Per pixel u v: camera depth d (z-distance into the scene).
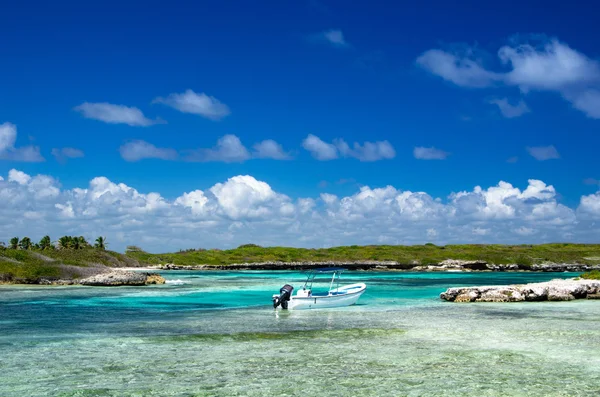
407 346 22.91
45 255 78.75
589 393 15.43
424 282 86.12
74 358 20.30
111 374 17.67
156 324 30.27
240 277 107.69
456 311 37.19
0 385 16.27
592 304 42.19
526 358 20.30
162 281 74.00
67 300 45.56
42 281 63.25
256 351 21.80
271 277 107.75
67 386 16.14
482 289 45.84
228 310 38.41
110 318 33.28
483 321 31.36
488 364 19.25
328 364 19.25
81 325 29.81
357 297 42.44
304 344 23.45
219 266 185.00
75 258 84.75
